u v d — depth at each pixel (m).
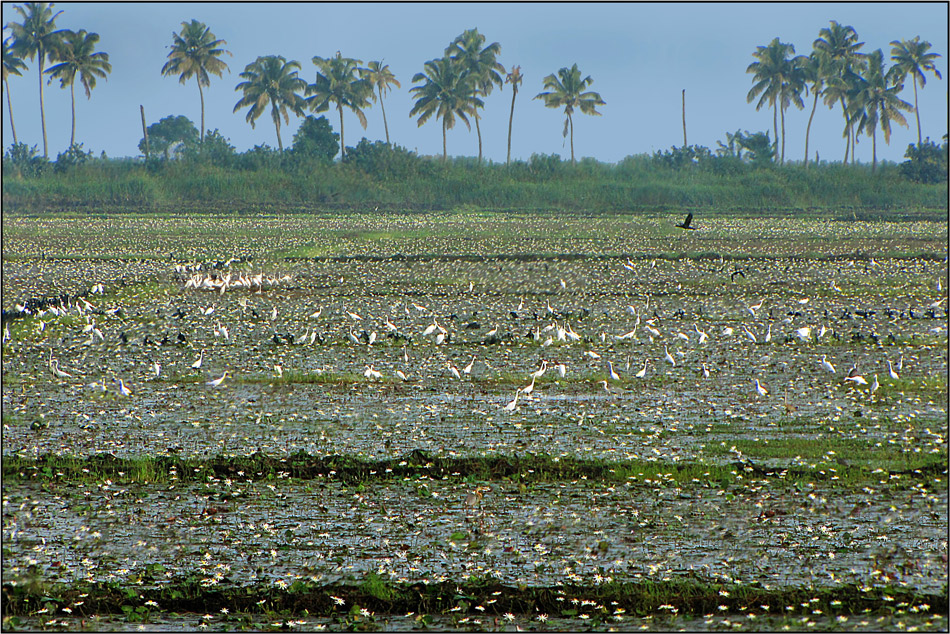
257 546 43.62
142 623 36.91
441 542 44.03
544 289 137.62
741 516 46.94
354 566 41.53
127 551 43.09
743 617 37.00
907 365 83.38
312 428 63.12
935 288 135.12
